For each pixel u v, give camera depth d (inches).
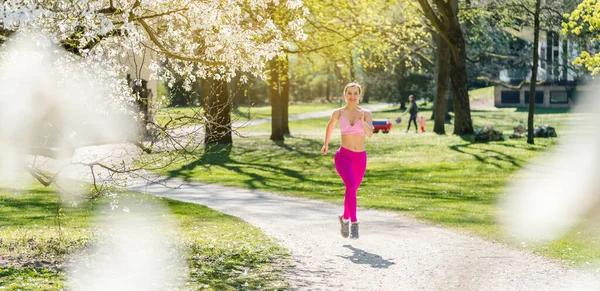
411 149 1289.4
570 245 414.3
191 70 441.1
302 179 914.1
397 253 397.4
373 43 1194.6
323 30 1117.7
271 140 1558.8
